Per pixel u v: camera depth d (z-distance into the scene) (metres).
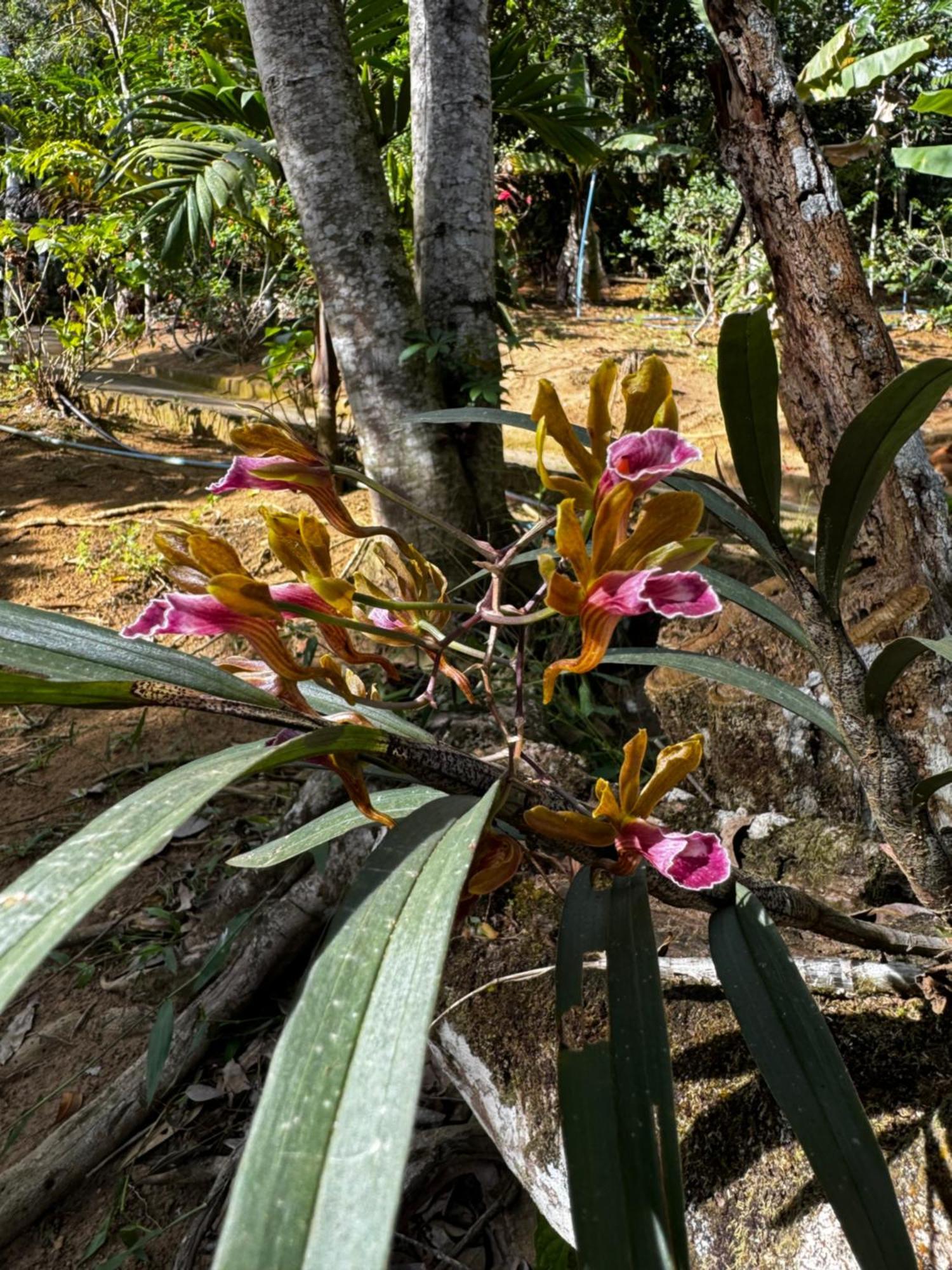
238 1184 0.36
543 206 11.59
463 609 0.67
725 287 8.72
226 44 5.33
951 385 0.65
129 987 2.11
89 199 6.88
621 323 9.48
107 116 7.89
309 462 0.64
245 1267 0.34
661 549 0.57
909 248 8.68
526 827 0.63
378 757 0.58
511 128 9.16
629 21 10.27
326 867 1.94
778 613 0.86
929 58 7.14
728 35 1.36
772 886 0.82
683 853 0.59
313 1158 0.36
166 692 0.56
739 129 1.42
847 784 1.72
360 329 3.23
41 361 6.54
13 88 8.52
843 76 4.54
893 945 0.95
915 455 1.72
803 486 4.74
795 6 10.93
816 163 1.39
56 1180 1.67
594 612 0.57
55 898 0.40
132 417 6.59
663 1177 0.60
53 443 5.97
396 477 3.30
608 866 0.63
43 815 2.72
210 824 2.61
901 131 7.99
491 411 0.97
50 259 7.01
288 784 2.73
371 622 0.63
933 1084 0.97
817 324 1.45
